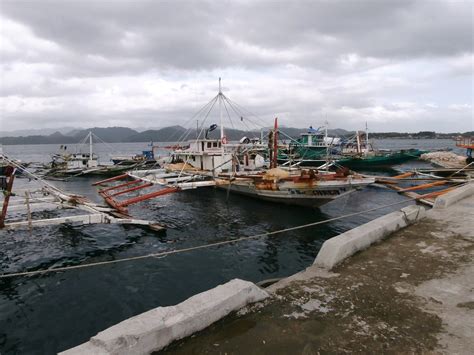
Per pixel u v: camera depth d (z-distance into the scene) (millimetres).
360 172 46281
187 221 20188
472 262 5961
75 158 51438
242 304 4531
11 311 9859
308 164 47875
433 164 52125
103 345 3248
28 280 11867
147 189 35344
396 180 20891
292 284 5312
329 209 23047
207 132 35844
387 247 6844
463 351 3580
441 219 8844
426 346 3699
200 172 31188
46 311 9844
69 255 14258
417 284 5211
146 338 3498
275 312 4457
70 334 8734
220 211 22875
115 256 14156
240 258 13906
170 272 12516
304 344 3770
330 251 6062
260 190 23766
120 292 10977
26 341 8461
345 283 5285
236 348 3701
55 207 17906
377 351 3637
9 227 13805
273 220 20250
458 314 4332
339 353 3611
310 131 54312
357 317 4324
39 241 15992
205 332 3996
